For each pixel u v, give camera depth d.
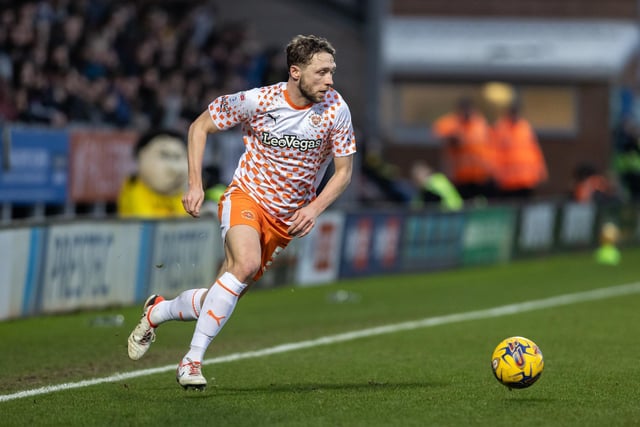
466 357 23.44
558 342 25.53
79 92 43.22
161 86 48.34
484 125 57.88
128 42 47.75
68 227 30.98
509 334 27.14
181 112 47.53
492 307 33.38
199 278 36.28
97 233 32.03
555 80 77.88
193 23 54.62
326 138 18.50
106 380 20.56
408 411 17.22
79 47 44.38
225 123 18.45
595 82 77.94
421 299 35.97
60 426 16.36
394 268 45.06
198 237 36.06
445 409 17.39
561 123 78.38
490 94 77.75
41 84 41.47
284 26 65.75
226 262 18.83
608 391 19.00
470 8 78.06
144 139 38.28
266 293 37.78
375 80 66.56
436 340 26.20
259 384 20.02
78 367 22.34
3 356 23.83
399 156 77.62
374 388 19.47
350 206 54.69
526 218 52.31
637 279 42.62
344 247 42.38
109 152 40.06
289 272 39.59
